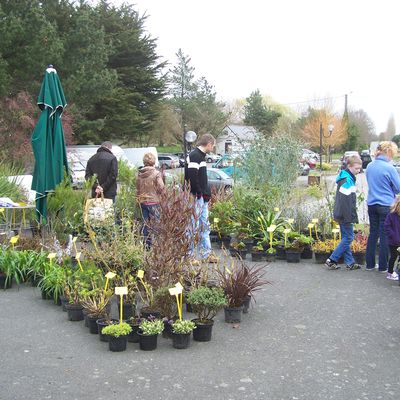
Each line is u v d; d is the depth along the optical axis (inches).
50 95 367.9
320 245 364.8
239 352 200.1
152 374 179.2
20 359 191.3
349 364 189.8
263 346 206.5
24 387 168.2
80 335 217.3
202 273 261.6
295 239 374.9
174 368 184.2
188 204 259.3
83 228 335.3
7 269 284.0
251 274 249.8
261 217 398.6
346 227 334.0
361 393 166.7
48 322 233.0
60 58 1088.2
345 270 338.3
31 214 430.9
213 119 2295.8
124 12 1781.5
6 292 279.1
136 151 1390.3
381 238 329.4
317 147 2519.7
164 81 1856.5
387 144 330.3
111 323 211.5
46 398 160.9
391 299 271.9
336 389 169.3
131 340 210.2
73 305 234.4
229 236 419.2
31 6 1071.0
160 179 358.6
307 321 237.3
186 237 251.9
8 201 365.7
